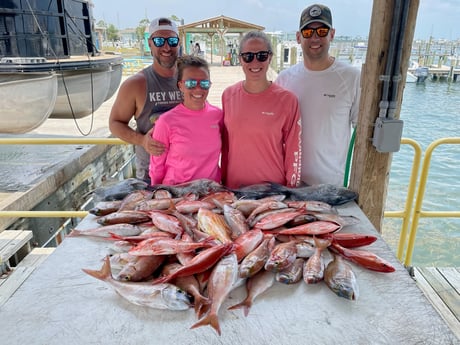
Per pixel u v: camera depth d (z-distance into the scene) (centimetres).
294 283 125
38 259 307
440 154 898
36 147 655
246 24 1978
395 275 130
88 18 752
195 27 2000
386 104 174
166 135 195
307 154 221
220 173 219
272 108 190
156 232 150
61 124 892
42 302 117
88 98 706
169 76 233
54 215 273
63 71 603
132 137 234
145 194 186
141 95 230
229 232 148
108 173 745
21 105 543
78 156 597
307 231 148
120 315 111
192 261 123
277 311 113
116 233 153
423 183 245
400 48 166
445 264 464
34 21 582
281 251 131
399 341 102
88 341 102
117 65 809
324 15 203
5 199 419
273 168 202
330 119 214
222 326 107
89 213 178
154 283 119
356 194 195
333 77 213
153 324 108
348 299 117
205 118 196
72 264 137
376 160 188
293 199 186
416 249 494
